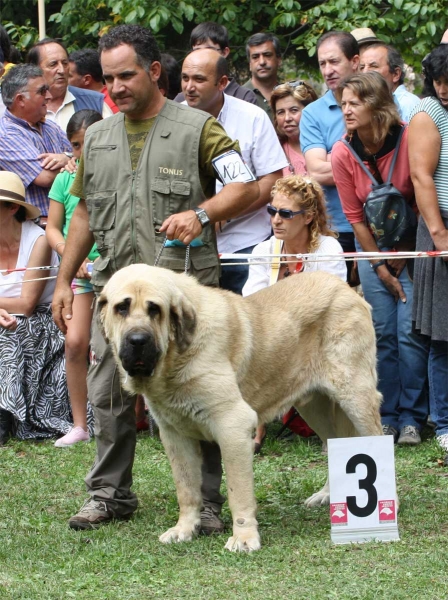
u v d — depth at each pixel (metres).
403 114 11.97
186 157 7.46
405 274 10.47
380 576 6.22
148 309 6.73
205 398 7.01
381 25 18.05
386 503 7.10
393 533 7.07
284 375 7.81
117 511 7.87
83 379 11.27
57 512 8.34
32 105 12.16
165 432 7.40
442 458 9.62
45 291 11.76
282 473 9.32
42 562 6.83
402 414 10.64
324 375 7.99
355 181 10.52
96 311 7.79
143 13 18.56
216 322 7.12
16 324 11.37
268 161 11.48
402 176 10.36
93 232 7.76
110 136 7.66
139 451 10.41
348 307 8.02
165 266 7.50
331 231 10.46
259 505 8.30
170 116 7.54
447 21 18.06
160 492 8.77
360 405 7.96
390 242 10.30
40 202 12.22
